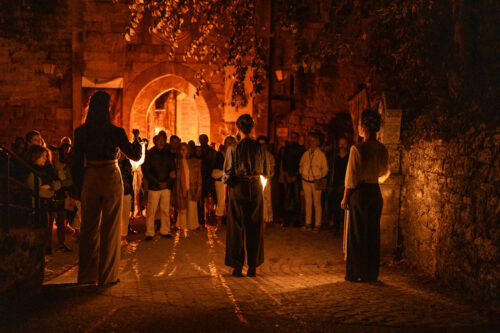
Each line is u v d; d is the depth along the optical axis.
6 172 4.31
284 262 7.91
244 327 3.92
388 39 9.85
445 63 7.76
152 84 14.90
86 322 3.98
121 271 7.01
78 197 5.66
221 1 8.76
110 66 14.80
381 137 7.98
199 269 7.22
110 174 5.56
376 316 4.29
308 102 15.13
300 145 12.30
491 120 5.22
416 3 7.45
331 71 15.12
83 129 5.53
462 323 4.06
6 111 14.73
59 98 14.80
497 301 4.63
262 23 14.72
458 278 5.55
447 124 6.20
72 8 14.66
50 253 8.23
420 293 5.31
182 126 21.86
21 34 14.66
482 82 6.25
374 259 6.02
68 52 14.77
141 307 4.48
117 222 5.66
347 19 8.66
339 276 6.59
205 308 4.52
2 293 4.06
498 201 4.77
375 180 6.02
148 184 9.80
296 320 4.13
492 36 6.26
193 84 14.89
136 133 10.75
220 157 11.27
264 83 14.85
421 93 8.16
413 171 7.38
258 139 11.20
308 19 14.80
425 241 6.71
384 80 10.34
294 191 12.09
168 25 8.57
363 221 5.97
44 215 5.55
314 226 12.17
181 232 10.80
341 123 15.22
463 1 6.50
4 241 4.13
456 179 5.79
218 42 14.82
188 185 10.84
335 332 3.81
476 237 5.17
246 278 6.39
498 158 4.82
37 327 3.84
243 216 6.61
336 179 11.05
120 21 14.73
